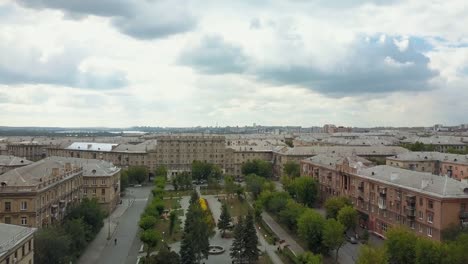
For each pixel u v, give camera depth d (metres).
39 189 146.88
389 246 129.50
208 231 158.50
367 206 190.25
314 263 126.88
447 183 149.62
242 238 142.50
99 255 154.38
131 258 151.62
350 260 149.88
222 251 161.00
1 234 100.88
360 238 175.75
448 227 142.88
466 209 144.25
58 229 138.12
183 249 130.62
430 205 149.12
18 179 149.75
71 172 190.62
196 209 185.38
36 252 117.88
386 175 181.75
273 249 164.12
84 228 157.25
